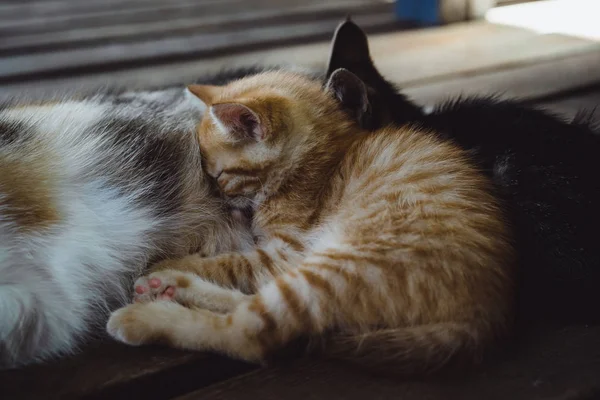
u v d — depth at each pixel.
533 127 0.72
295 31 1.32
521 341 0.62
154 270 0.66
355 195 0.66
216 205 0.70
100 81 1.02
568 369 0.60
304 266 0.63
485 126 0.73
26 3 1.60
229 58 1.14
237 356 0.61
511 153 0.69
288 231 0.68
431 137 0.69
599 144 0.71
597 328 0.63
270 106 0.70
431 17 1.38
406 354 0.59
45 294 0.61
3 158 0.63
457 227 0.62
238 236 0.70
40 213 0.62
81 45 1.22
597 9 1.47
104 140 0.67
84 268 0.63
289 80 0.75
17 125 0.66
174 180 0.68
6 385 0.59
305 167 0.69
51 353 0.61
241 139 0.69
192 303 0.64
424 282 0.61
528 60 1.12
